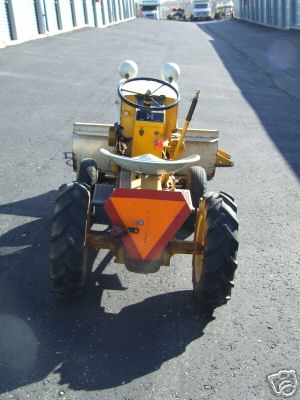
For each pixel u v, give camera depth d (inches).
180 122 236.5
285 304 96.2
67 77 323.9
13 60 369.7
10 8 476.7
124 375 75.5
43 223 122.0
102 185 108.2
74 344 81.4
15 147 181.5
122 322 87.3
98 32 674.8
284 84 360.2
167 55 475.8
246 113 267.3
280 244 120.8
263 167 178.9
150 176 90.0
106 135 124.6
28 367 75.8
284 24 828.0
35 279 98.0
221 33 816.3
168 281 100.3
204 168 128.8
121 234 83.2
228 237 84.3
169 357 79.8
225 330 87.3
